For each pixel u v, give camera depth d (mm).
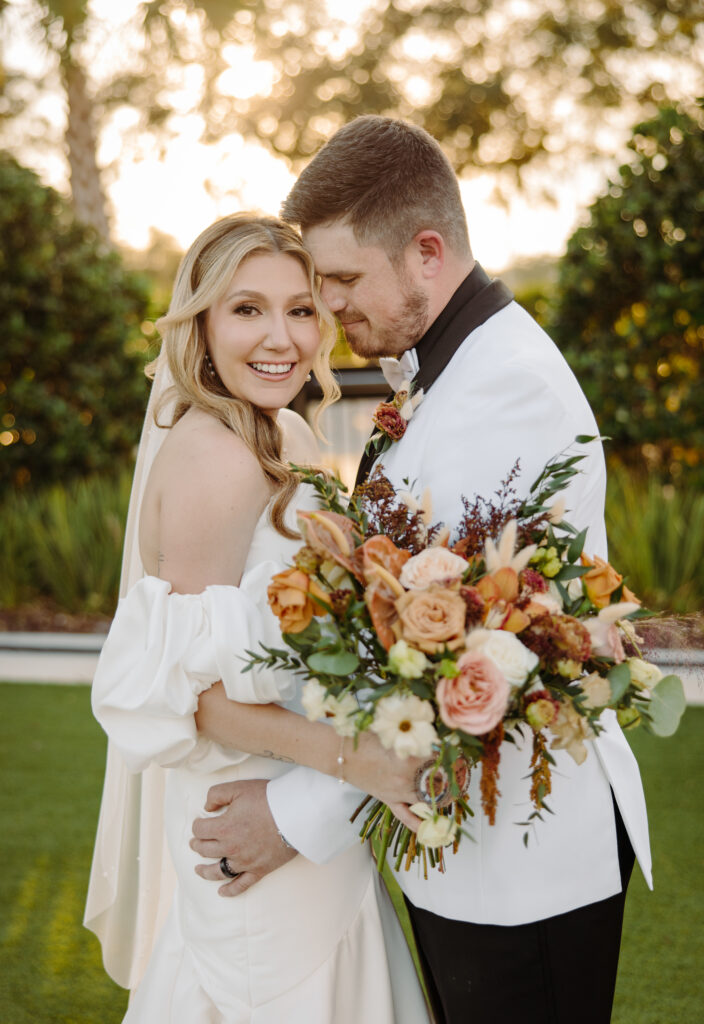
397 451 1919
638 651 1667
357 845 1965
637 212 6465
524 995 1785
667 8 12562
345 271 1941
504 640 1458
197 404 1904
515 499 1640
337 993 1901
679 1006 2668
